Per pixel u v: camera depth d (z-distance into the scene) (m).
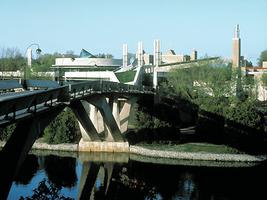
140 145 88.94
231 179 67.00
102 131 89.19
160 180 65.06
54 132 89.12
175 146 88.19
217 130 93.94
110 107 84.62
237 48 149.25
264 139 84.62
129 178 63.88
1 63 173.62
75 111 65.75
